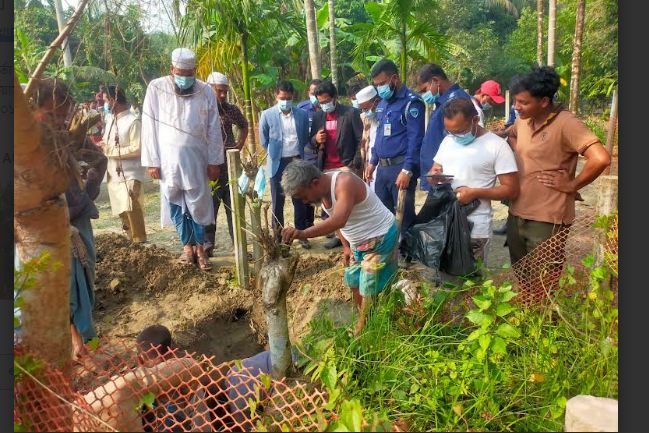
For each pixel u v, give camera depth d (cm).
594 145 340
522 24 2500
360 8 2356
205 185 535
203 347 457
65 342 229
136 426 219
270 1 801
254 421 261
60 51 257
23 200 211
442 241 383
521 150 377
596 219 332
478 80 2561
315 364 266
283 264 276
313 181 346
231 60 751
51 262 217
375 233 381
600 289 305
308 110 668
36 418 218
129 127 590
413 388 277
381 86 527
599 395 261
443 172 398
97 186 367
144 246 548
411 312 363
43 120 222
